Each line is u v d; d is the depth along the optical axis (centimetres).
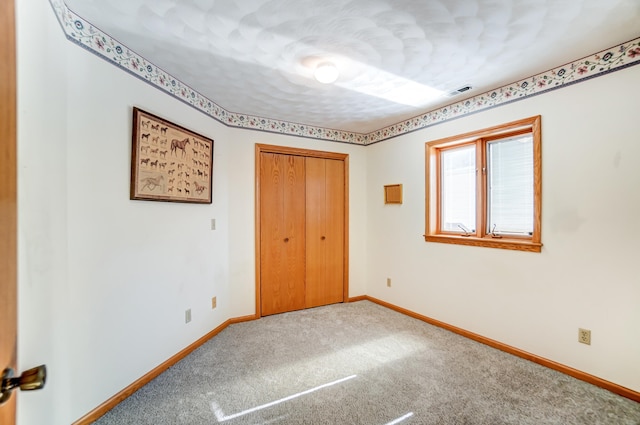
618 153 186
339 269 384
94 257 165
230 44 183
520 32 171
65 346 147
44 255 122
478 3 147
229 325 305
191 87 247
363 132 392
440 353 242
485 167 271
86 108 159
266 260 336
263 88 249
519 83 235
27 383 60
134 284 192
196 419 165
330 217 378
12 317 61
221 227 294
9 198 60
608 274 191
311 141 360
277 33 171
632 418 164
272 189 340
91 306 163
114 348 177
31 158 110
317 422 162
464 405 175
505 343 245
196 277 255
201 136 258
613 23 162
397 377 206
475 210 282
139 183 193
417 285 325
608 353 190
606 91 190
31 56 110
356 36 175
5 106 58
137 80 193
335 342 264
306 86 246
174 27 165
